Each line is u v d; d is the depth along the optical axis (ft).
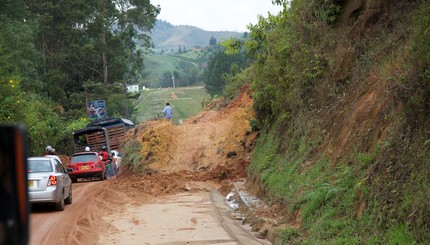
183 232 37.78
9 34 130.41
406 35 35.35
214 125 92.12
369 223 25.26
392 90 29.76
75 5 210.59
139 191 63.52
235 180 68.28
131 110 254.88
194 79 603.67
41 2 203.10
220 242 34.17
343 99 40.91
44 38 207.92
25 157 6.06
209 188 64.18
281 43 57.16
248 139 76.48
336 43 47.42
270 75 59.72
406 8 39.47
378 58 38.04
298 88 49.85
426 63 26.55
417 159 24.54
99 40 223.71
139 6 233.96
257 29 69.56
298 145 45.73
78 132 119.14
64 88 221.25
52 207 52.37
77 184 84.12
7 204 5.97
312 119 45.16
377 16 42.86
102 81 226.99
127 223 42.16
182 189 63.21
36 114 123.34
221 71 308.19
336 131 38.40
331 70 45.88
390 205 24.57
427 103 25.62
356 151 32.81
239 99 108.06
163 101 428.97
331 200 30.96
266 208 42.14
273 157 52.65
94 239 35.91
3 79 98.63
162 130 87.56
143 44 243.40
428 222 21.15
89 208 50.96
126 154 89.04
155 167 81.15
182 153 83.61
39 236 37.29
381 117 31.42
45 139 115.75
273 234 33.65
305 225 31.42
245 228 39.55
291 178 41.45
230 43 72.59
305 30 53.01
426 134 25.12
